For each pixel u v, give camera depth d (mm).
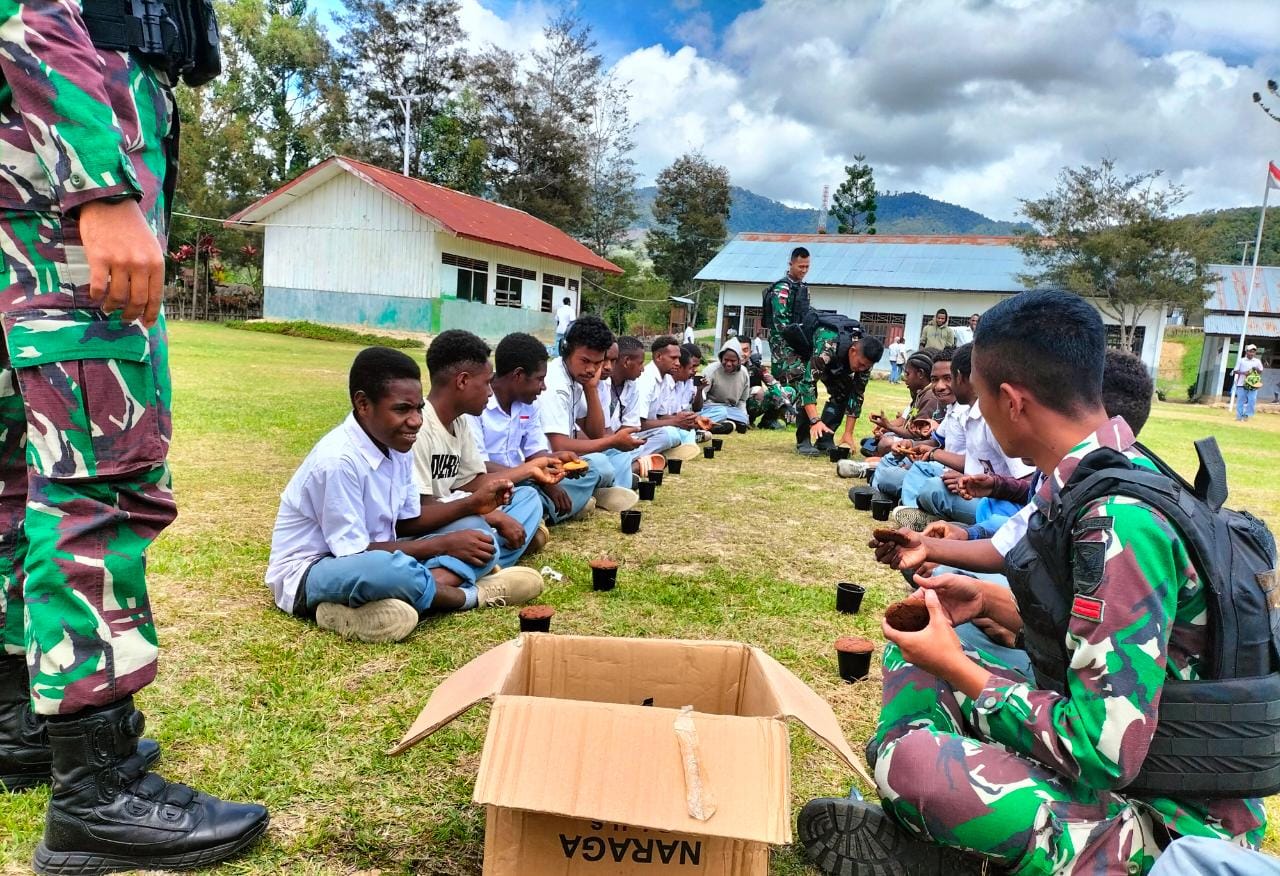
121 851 1591
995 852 1473
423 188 26266
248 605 3000
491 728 1339
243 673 2467
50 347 1476
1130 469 1390
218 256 31375
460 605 3086
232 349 15906
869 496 5426
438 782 1981
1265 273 29500
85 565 1532
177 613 2867
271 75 37344
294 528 2947
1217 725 1311
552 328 28797
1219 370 27281
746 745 1323
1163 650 1293
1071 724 1348
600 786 1288
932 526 2875
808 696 1567
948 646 1529
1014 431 1581
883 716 1760
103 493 1564
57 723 1556
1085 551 1361
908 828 1601
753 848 1379
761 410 10062
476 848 1746
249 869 1644
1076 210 26656
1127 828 1393
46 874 1586
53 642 1521
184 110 31109
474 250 24969
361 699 2363
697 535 4551
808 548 4422
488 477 3795
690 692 1775
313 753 2064
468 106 38406
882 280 28641
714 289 44062
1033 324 1509
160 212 1663
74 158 1363
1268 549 1389
